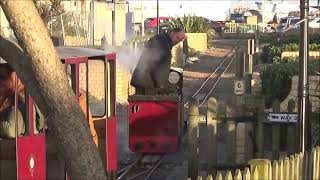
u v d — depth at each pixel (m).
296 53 30.53
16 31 5.15
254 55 33.09
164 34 15.42
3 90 8.48
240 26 81.56
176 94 15.34
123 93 22.81
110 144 11.83
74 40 27.92
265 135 12.18
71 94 5.36
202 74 34.84
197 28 51.25
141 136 14.88
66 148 5.30
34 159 8.76
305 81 9.66
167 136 14.79
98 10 36.44
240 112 12.22
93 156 5.41
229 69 37.28
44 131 9.05
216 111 12.05
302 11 9.49
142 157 15.10
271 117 11.92
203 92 27.28
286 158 8.36
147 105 14.84
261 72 18.98
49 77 5.21
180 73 16.00
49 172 9.62
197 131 11.81
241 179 7.28
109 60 11.77
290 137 11.79
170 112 14.81
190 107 11.71
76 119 5.33
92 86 11.50
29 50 5.17
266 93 16.62
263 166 7.59
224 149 12.50
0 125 8.48
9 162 8.48
